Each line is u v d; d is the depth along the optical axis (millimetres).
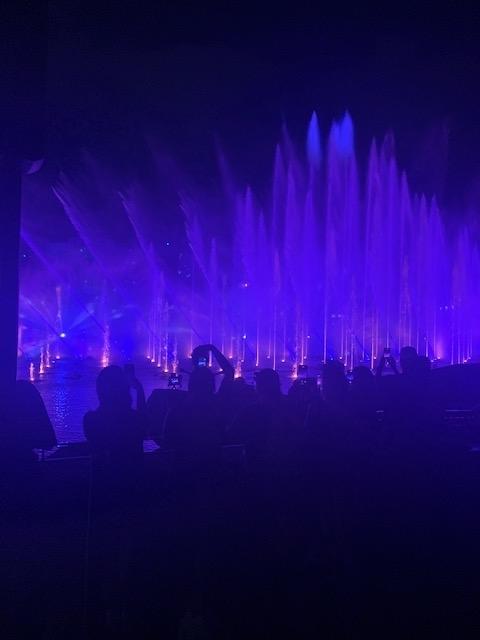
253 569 4176
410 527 4840
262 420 4602
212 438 4410
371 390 5062
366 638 3547
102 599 3881
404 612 3809
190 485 4367
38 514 4355
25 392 4746
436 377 7469
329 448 4508
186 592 3961
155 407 5293
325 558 4336
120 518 4203
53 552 4230
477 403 7312
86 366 24484
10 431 4625
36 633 3652
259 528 4395
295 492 4480
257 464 4520
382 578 4203
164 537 4254
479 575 4254
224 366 5262
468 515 5094
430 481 5207
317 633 3596
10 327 4828
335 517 4449
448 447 5395
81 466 4684
